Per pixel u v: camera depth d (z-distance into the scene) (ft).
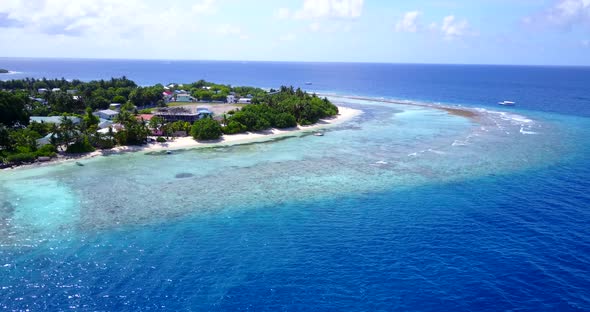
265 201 204.44
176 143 335.88
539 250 152.76
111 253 151.02
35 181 231.50
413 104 638.12
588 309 118.32
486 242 159.43
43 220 177.88
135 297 125.49
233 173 253.24
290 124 418.31
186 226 174.40
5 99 333.42
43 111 408.87
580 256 148.05
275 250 154.10
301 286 130.93
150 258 147.95
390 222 179.22
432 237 164.25
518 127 417.69
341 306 120.98
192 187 225.15
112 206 195.42
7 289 128.47
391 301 123.13
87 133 309.01
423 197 210.18
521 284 131.13
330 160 286.25
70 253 150.41
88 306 121.29
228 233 168.14
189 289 129.59
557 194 213.25
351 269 140.67
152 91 556.92
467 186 227.40
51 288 129.49
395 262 144.97
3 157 265.54
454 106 607.37
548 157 289.53
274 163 278.26
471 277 135.23
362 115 513.86
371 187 226.17
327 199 207.72
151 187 224.53
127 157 290.76
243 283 132.67
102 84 622.54
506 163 274.16
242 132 384.06
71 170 255.29
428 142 345.92
